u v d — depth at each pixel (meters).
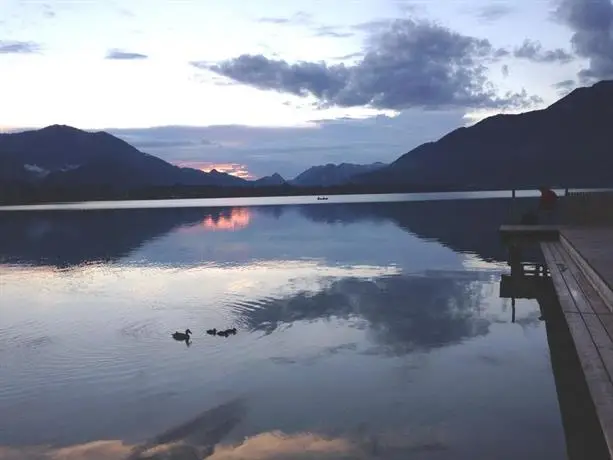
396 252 22.34
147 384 8.07
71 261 22.39
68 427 6.76
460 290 14.38
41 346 10.07
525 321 11.07
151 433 6.54
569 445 5.92
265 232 33.16
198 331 10.85
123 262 21.67
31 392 7.87
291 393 7.59
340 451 5.96
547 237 18.39
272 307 12.84
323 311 12.32
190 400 7.46
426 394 7.42
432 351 9.26
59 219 51.84
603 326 6.75
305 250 23.81
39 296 15.05
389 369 8.44
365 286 15.24
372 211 53.53
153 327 11.23
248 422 6.74
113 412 7.15
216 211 60.09
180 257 22.69
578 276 10.43
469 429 6.36
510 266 18.27
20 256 24.48
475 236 28.16
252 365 8.78
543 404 6.99
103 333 10.88
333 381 8.00
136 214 57.38
